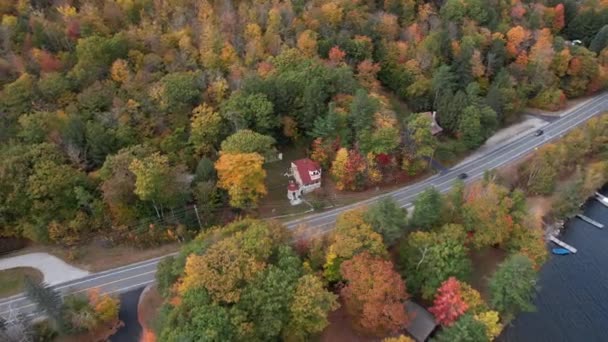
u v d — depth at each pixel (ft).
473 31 447.01
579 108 447.42
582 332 271.28
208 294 209.46
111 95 320.91
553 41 471.21
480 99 387.55
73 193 274.98
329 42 393.09
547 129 413.59
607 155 379.96
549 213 339.77
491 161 372.58
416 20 462.19
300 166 324.60
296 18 405.18
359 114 322.75
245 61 363.35
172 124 318.86
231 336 199.00
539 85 442.09
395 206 259.19
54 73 319.88
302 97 338.34
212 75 338.95
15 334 220.84
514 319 273.95
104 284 261.65
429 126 342.85
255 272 218.79
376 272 226.99
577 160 377.09
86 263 273.13
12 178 265.54
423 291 248.52
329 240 257.75
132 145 302.86
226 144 298.15
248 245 229.45
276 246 240.73
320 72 345.72
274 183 329.52
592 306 285.84
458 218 279.08
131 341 233.76
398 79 412.77
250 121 325.42
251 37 380.17
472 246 280.92
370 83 388.98
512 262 244.83
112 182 268.41
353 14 431.02
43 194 266.57
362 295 225.35
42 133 291.79
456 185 289.53
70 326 226.58
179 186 281.33
